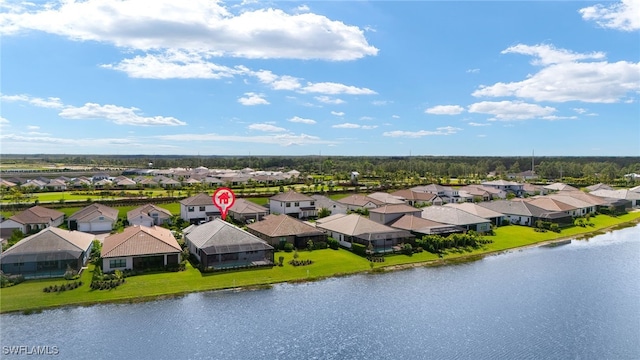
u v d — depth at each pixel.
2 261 53.38
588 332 42.00
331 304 48.38
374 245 72.12
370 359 37.00
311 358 36.94
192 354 37.22
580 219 103.94
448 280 57.34
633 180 196.25
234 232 64.50
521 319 44.91
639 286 55.19
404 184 160.12
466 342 39.97
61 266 55.81
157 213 89.12
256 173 199.62
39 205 100.88
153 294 49.56
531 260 68.06
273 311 46.22
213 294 50.44
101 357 36.22
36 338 39.09
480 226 87.44
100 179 183.50
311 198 104.94
